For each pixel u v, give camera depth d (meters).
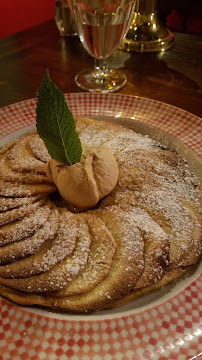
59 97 0.17
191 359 0.14
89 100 0.31
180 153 0.26
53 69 0.37
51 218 0.19
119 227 0.19
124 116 0.29
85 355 0.15
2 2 0.60
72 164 0.20
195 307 0.16
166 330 0.15
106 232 0.18
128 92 0.33
